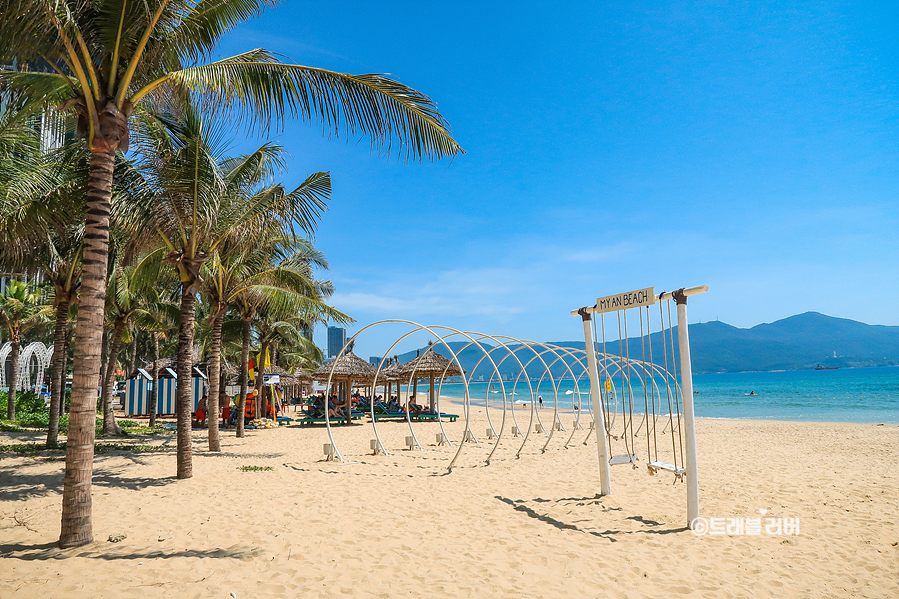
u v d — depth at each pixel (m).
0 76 5.77
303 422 21.95
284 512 6.68
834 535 5.80
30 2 4.45
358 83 6.45
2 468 9.85
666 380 6.69
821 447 13.62
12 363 21.62
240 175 10.88
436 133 6.76
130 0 5.29
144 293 16.06
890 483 8.58
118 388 45.62
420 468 10.27
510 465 10.66
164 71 6.52
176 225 9.50
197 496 7.65
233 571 4.52
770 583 4.46
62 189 8.70
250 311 17.05
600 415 7.88
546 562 4.92
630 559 5.01
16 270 11.38
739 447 13.66
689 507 6.04
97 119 5.29
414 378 24.42
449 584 4.35
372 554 5.07
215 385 12.94
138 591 4.01
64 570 4.43
